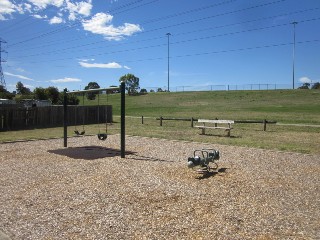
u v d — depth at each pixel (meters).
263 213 5.57
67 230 4.88
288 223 5.12
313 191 6.88
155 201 6.24
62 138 16.75
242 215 5.48
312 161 10.20
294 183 7.53
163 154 11.65
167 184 7.45
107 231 4.84
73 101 48.19
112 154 11.68
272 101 53.84
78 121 27.81
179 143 14.64
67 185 7.41
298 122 25.84
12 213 5.60
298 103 49.59
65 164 9.86
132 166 9.51
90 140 16.00
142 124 25.53
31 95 52.22
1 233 4.75
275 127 22.34
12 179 7.99
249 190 6.96
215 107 47.88
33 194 6.71
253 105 49.19
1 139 16.14
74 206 5.96
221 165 9.60
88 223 5.16
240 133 18.97
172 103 58.34
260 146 13.46
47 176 8.29
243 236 4.64
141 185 7.38
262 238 4.58
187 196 6.54
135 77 83.00
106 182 7.66
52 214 5.55
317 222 5.17
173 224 5.10
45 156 11.28
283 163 9.88
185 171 8.79
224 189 7.03
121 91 10.93
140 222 5.19
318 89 67.38
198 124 25.39
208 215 5.48
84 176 8.28
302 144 14.16
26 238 4.61
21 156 11.28
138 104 59.53
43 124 25.33
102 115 29.61
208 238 4.59
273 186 7.27
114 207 5.91
